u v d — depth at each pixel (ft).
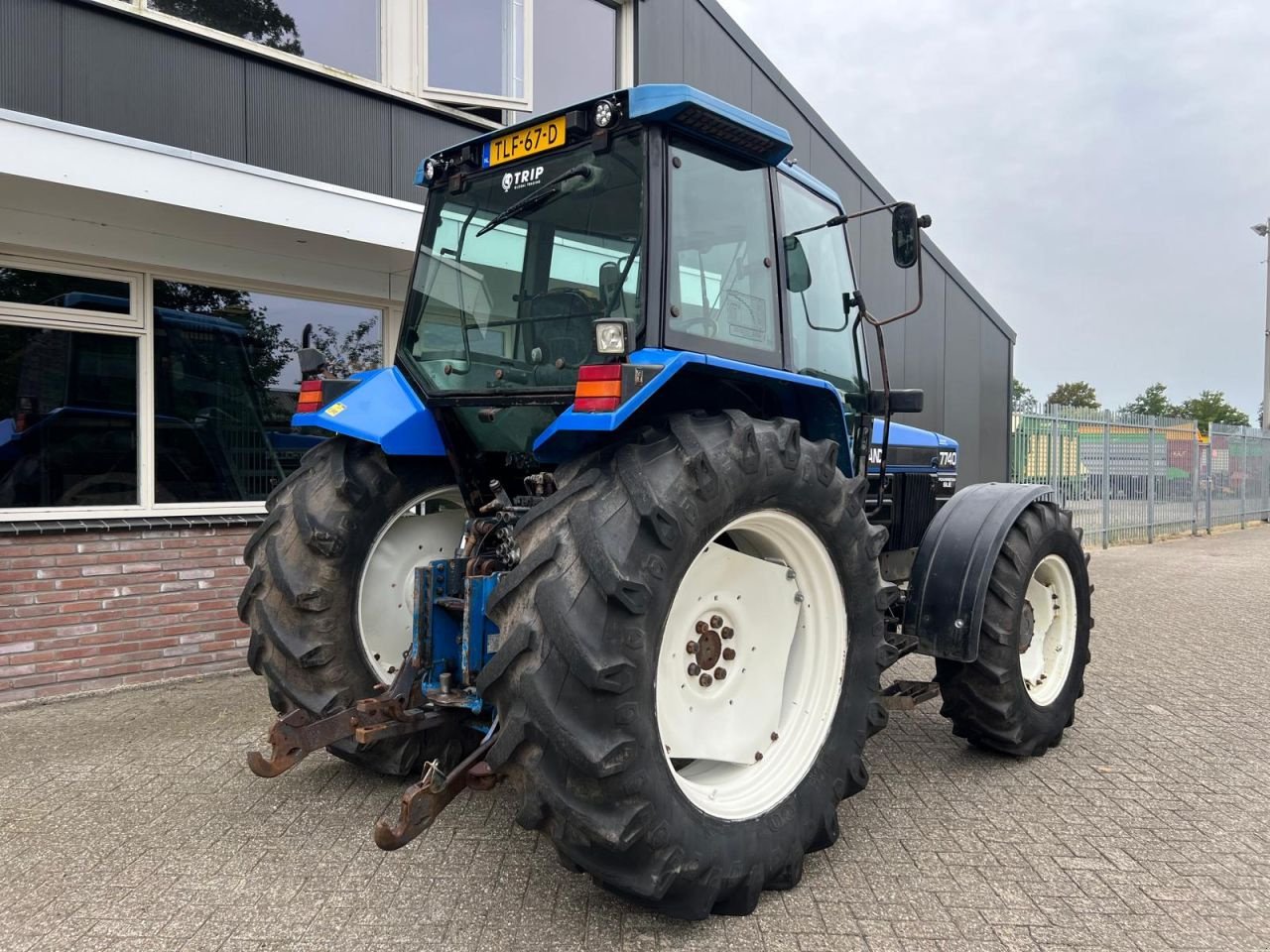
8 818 10.63
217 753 12.92
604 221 9.32
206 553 17.53
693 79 26.45
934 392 38.14
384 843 7.47
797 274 11.38
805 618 9.79
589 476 8.09
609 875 7.63
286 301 19.25
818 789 9.27
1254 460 62.28
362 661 10.80
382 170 19.98
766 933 8.17
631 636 7.47
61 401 16.28
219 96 17.44
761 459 8.54
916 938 8.10
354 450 11.09
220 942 7.98
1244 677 17.71
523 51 22.16
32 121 13.28
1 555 15.30
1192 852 9.87
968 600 11.60
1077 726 14.51
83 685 16.12
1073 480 44.04
